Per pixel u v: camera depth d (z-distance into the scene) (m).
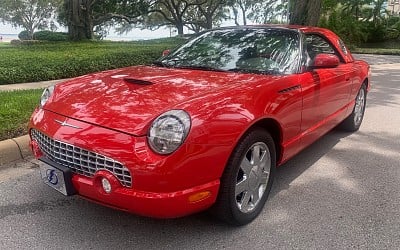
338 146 5.29
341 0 34.62
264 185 3.36
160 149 2.54
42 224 3.15
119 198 2.61
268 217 3.33
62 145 2.84
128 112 2.78
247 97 3.05
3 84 8.80
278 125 3.38
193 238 2.99
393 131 6.04
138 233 3.04
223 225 3.17
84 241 2.93
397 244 2.98
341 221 3.30
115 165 2.60
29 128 3.29
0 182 3.88
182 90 3.06
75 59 11.09
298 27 4.48
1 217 3.23
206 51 4.20
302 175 4.27
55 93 3.38
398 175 4.32
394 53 24.34
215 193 2.82
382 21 37.12
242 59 3.94
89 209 3.39
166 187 2.55
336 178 4.21
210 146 2.68
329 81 4.31
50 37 23.31
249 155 3.13
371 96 8.91
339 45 5.18
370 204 3.62
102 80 3.50
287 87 3.49
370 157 4.88
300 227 3.19
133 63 12.38
